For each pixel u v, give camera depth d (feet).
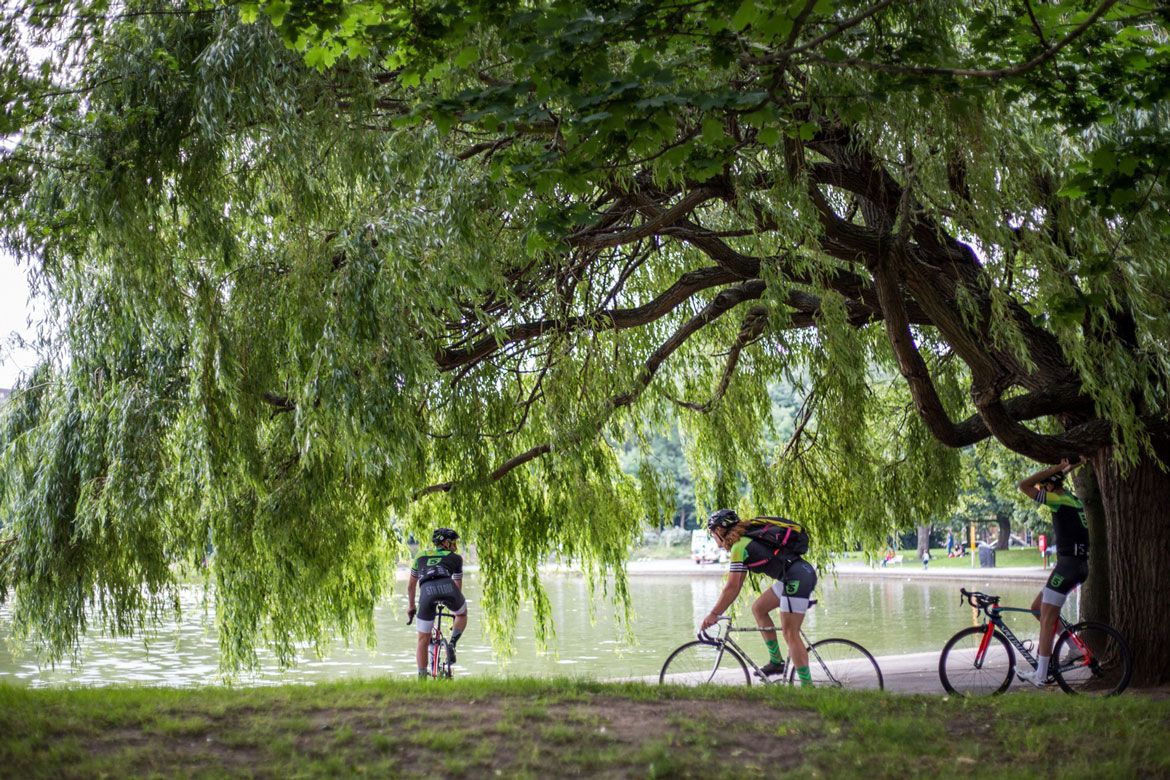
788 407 161.07
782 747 20.47
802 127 25.25
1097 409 30.55
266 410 35.14
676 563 208.74
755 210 31.81
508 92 22.40
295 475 34.88
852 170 33.96
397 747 19.24
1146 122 33.40
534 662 64.03
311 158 31.55
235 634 35.27
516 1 22.86
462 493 38.45
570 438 36.88
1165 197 30.19
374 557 41.78
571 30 21.27
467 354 37.22
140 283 31.83
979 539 226.58
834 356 34.58
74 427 35.73
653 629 86.94
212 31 32.01
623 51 29.53
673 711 22.76
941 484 45.37
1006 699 25.77
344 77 31.94
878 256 30.99
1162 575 34.30
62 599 35.60
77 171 30.60
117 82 31.12
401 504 36.63
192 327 33.27
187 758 18.13
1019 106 32.30
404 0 23.41
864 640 76.59
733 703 23.98
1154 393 33.06
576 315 38.09
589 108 21.99
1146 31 26.63
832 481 44.93
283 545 34.01
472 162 32.99
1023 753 20.51
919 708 24.25
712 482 45.62
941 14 29.91
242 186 32.30
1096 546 40.57
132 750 18.28
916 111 28.89
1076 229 31.14
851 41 28.40
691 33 22.13
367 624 41.57
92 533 35.37
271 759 18.37
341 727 20.35
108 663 67.15
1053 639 32.04
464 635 81.25
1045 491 31.99
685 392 46.24
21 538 35.81
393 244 30.25
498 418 39.50
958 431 34.73
